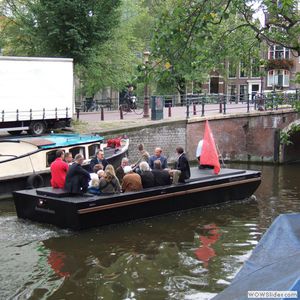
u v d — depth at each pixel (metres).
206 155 14.48
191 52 6.21
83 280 8.06
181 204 12.95
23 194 11.48
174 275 8.35
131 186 11.93
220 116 24.58
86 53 21.80
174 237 10.70
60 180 11.49
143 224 11.71
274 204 14.39
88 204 10.76
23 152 14.51
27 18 22.67
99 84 30.20
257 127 25.52
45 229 10.95
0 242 10.03
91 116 25.62
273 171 22.55
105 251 9.60
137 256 9.34
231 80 46.91
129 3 31.81
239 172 14.86
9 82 18.23
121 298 7.35
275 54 42.44
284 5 6.25
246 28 10.02
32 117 18.91
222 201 14.17
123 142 18.39
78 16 21.05
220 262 9.05
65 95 19.80
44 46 21.97
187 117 23.47
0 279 8.05
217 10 6.13
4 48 28.39
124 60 28.39
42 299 7.27
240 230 11.39
